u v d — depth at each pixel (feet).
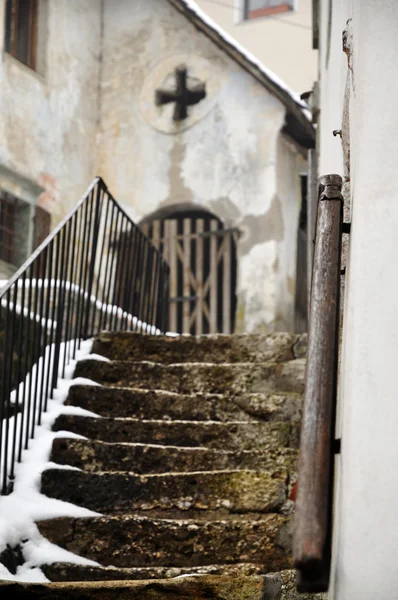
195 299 55.16
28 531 21.74
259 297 55.47
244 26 76.74
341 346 16.98
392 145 13.94
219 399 26.30
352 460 13.14
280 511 22.50
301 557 11.68
